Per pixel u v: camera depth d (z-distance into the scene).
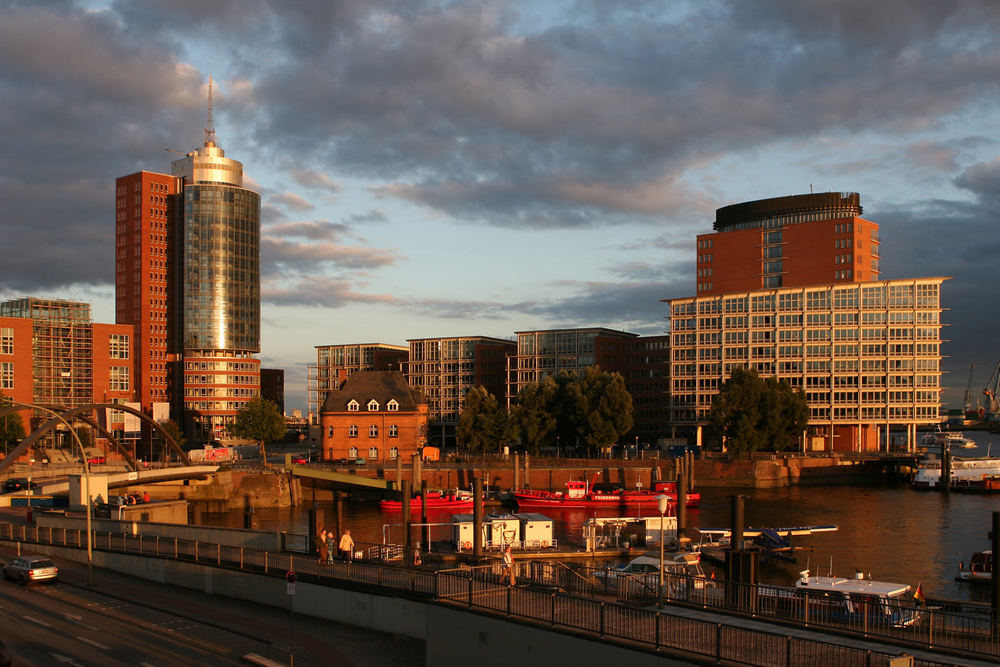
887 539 92.25
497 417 160.88
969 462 150.25
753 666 28.28
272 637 42.81
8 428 157.25
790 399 154.88
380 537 97.75
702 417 188.12
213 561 54.56
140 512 88.94
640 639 31.09
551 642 33.06
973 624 33.41
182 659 39.16
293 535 54.56
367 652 40.03
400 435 166.62
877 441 179.75
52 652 40.19
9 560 65.38
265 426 166.00
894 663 26.00
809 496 133.62
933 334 174.75
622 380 158.75
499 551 78.25
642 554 78.81
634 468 143.38
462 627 36.62
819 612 36.19
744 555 43.28
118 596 52.81
